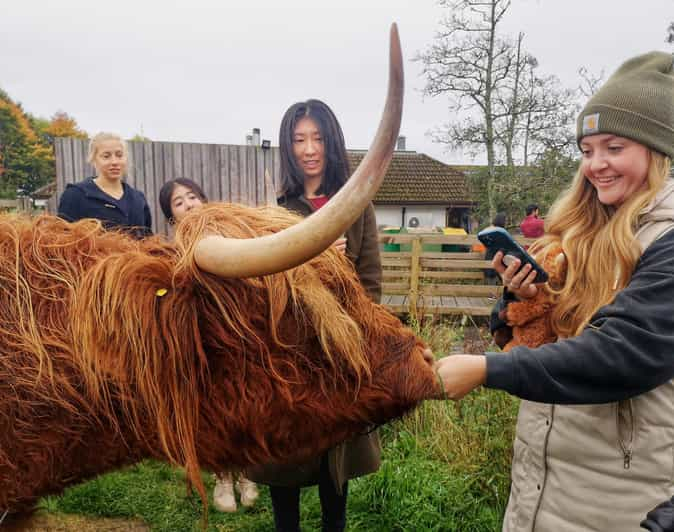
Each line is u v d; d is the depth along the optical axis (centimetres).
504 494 283
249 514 309
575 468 147
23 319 129
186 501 318
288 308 138
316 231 107
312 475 198
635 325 123
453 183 2319
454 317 765
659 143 137
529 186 1551
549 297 160
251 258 115
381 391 143
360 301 149
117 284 127
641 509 137
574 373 125
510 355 132
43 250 138
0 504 130
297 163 226
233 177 868
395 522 296
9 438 125
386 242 782
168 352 129
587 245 155
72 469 136
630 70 143
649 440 136
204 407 135
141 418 132
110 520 303
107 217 337
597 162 144
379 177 104
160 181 849
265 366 136
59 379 126
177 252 137
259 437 139
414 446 363
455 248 1212
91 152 345
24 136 4312
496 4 1570
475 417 361
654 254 131
